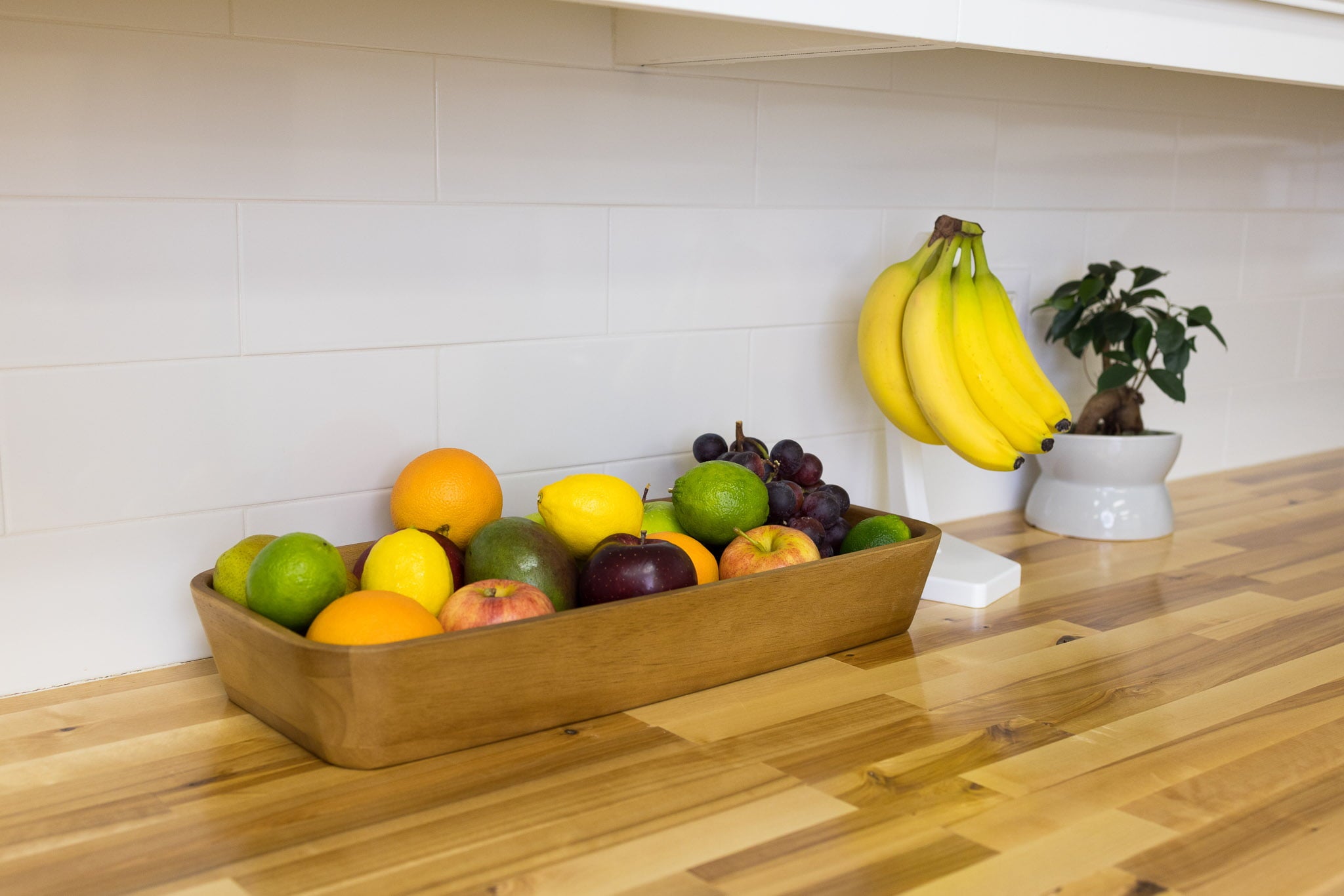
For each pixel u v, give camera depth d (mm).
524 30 1083
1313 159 1880
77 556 938
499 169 1092
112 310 924
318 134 991
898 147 1376
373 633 780
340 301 1026
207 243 956
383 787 762
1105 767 806
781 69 1259
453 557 926
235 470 998
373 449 1065
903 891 653
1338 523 1513
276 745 826
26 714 884
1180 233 1721
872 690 934
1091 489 1432
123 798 750
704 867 673
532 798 750
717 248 1252
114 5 890
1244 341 1849
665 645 880
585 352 1177
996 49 908
